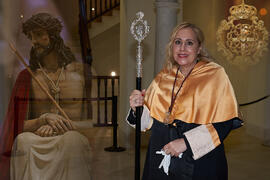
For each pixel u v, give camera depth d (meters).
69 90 2.57
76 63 2.64
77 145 2.51
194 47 2.14
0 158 2.41
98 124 5.01
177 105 2.16
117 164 4.71
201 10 7.82
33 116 2.52
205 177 2.05
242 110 7.14
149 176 2.21
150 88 2.34
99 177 4.16
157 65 5.14
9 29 2.45
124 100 5.60
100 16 9.80
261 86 6.38
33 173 2.41
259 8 6.57
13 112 2.44
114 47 10.41
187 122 2.08
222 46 7.37
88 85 2.64
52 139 2.47
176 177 2.10
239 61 7.05
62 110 2.51
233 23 7.03
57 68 2.56
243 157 5.25
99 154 5.05
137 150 2.12
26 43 2.48
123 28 5.64
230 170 4.63
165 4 5.04
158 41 5.12
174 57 2.17
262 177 4.35
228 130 2.06
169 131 2.15
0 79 2.44
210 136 2.01
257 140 6.28
